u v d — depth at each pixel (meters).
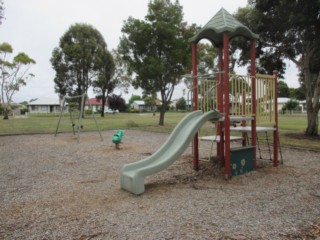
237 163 4.96
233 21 4.97
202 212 3.20
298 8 8.37
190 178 4.80
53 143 9.94
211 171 5.25
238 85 5.19
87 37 30.05
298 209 3.29
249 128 5.54
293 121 21.36
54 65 29.83
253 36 5.11
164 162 4.21
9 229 2.83
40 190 4.21
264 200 3.62
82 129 15.34
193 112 5.14
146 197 3.79
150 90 17.20
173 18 16.27
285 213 3.16
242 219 2.99
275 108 5.68
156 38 16.19
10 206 3.50
